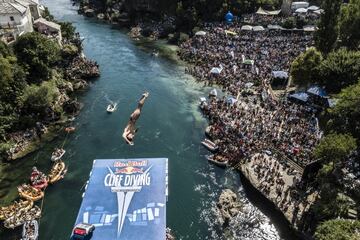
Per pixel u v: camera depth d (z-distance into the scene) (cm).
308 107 8206
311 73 8256
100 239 4269
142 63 11769
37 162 6831
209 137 7688
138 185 4969
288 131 7412
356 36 10269
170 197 6028
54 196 5994
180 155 7106
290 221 5362
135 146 7331
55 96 8481
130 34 14800
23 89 8106
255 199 6022
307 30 12525
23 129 7625
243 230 5466
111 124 8106
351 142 5247
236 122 7806
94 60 11825
